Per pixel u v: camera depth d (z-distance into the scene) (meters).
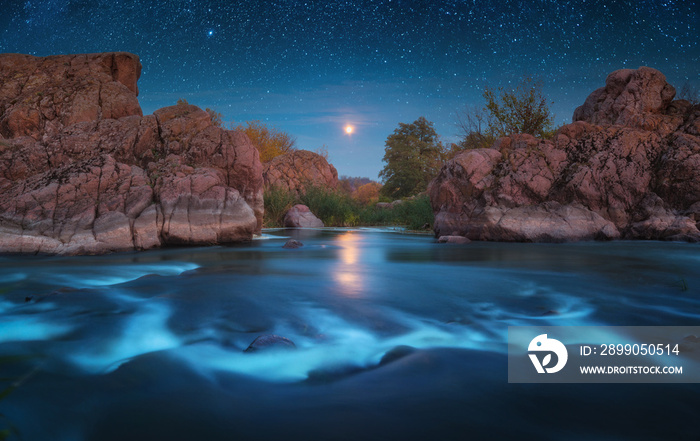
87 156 10.45
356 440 2.04
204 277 6.05
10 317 3.97
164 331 3.63
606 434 2.09
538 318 4.07
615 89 15.58
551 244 11.60
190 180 10.27
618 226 12.60
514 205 12.78
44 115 11.10
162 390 2.58
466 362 3.01
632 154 13.12
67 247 8.24
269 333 3.59
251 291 5.10
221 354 3.15
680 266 7.48
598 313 4.27
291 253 9.23
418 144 50.44
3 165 9.80
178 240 9.70
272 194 21.64
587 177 12.74
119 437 2.07
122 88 11.99
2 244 7.99
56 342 3.37
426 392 2.55
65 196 9.00
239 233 10.55
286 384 2.68
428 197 19.52
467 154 13.62
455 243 12.03
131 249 8.97
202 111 12.09
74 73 12.14
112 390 2.57
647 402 2.42
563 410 2.33
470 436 2.07
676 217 12.20
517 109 18.16
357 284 5.65
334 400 2.45
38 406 2.36
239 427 2.16
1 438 2.03
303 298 4.78
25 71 11.82
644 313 4.28
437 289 5.37
